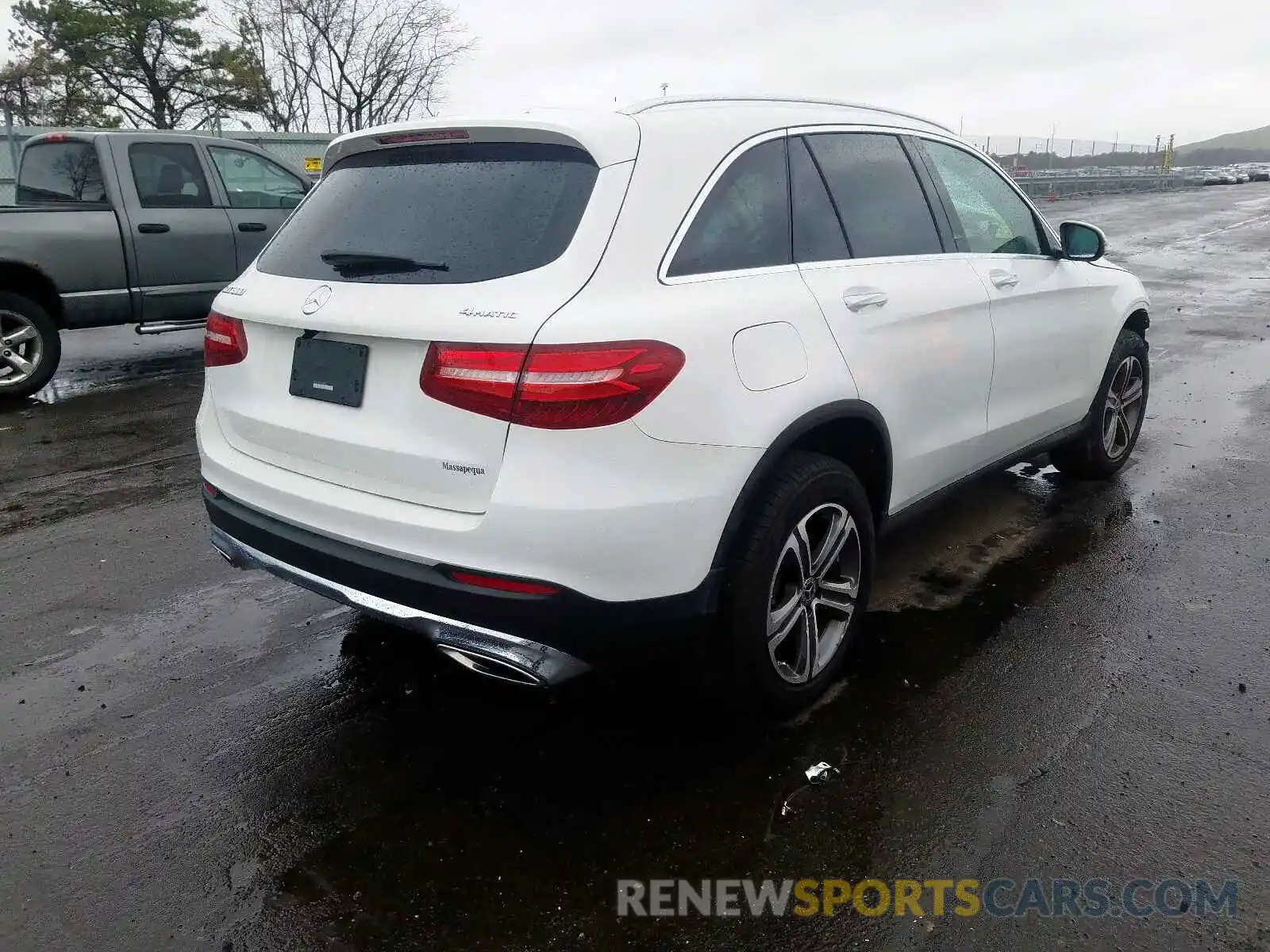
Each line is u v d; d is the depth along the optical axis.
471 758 2.95
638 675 3.40
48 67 28.16
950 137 4.06
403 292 2.63
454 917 2.34
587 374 2.38
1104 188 45.25
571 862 2.51
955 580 4.12
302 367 2.85
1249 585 4.01
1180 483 5.29
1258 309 11.50
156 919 2.34
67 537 4.73
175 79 29.44
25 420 6.99
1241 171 69.75
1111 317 4.87
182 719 3.18
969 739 3.00
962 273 3.73
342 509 2.71
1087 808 2.68
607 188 2.61
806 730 3.06
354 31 30.59
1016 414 4.16
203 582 4.21
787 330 2.85
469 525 2.48
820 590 3.12
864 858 2.52
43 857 2.55
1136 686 3.27
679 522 2.54
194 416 7.09
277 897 2.41
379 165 3.09
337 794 2.79
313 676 3.44
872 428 3.19
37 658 3.57
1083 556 4.34
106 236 7.76
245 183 8.74
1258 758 2.87
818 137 3.32
